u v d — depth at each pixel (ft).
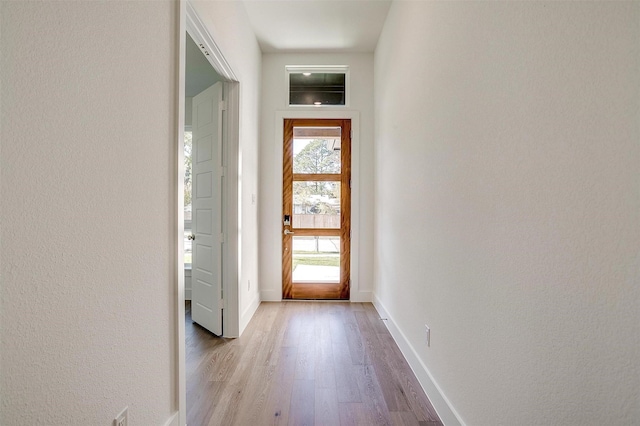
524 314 2.97
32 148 2.31
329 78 11.77
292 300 11.53
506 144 3.26
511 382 3.17
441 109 5.02
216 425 4.70
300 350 7.29
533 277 2.84
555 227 2.57
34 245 2.34
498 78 3.41
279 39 10.50
